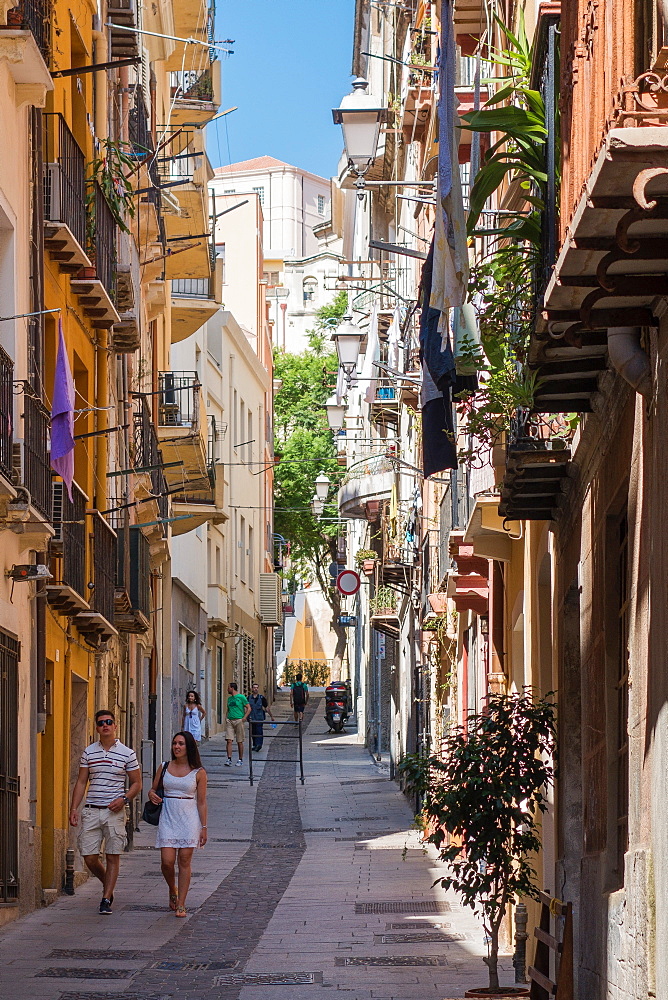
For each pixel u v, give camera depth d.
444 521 24.42
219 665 54.75
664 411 7.68
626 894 8.58
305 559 84.50
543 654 14.28
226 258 69.31
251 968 13.59
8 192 15.66
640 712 8.35
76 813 17.12
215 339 54.69
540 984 10.31
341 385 35.19
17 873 16.25
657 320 7.96
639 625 8.45
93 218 19.88
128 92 26.38
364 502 41.69
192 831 17.17
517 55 11.25
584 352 9.52
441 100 10.98
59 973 13.11
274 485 75.44
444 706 26.58
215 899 18.59
